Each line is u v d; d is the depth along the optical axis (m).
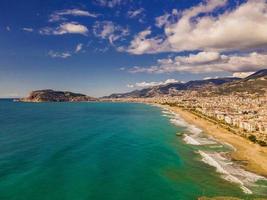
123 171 93.50
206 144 139.62
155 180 85.50
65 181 82.25
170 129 192.38
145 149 127.44
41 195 71.88
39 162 100.38
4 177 83.12
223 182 83.69
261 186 80.62
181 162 105.25
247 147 132.00
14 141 137.88
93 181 83.38
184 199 71.56
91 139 148.75
